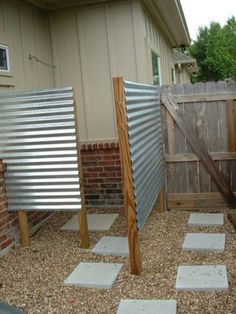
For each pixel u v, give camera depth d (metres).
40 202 2.98
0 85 3.28
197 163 3.77
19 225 3.14
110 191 4.04
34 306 2.19
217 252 2.77
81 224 2.96
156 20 4.95
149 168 3.00
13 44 3.50
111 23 3.98
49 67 4.15
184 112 3.73
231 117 3.66
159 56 5.27
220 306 2.08
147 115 3.03
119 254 2.82
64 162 2.89
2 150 2.99
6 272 2.64
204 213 3.68
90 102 4.14
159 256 2.75
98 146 3.96
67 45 4.13
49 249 3.01
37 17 3.96
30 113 2.90
